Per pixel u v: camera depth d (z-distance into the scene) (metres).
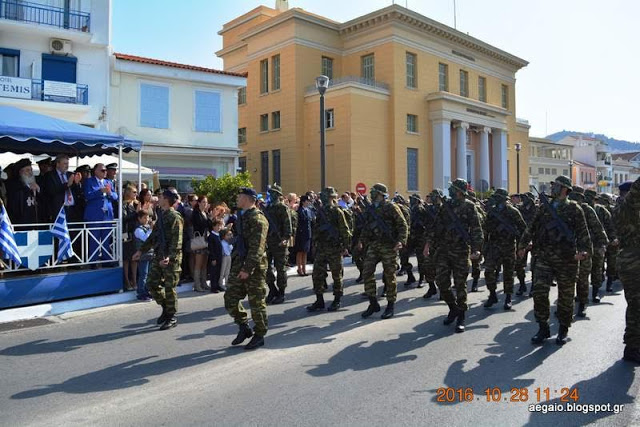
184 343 6.49
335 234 8.42
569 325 6.34
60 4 20.14
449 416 4.23
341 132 29.75
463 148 35.56
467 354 5.93
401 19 31.75
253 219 6.06
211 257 10.00
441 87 35.88
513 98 43.44
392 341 6.51
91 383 5.06
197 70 23.25
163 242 7.15
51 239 8.62
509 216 8.71
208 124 23.92
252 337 6.37
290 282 11.55
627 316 5.61
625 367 5.44
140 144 9.84
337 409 4.36
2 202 8.09
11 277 8.17
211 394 4.73
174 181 23.23
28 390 4.89
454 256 7.17
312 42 32.12
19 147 10.22
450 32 35.06
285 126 31.89
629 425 4.08
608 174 77.38
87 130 9.42
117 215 9.98
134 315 8.10
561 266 6.21
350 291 10.43
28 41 19.45
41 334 6.96
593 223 7.37
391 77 31.52
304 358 5.81
